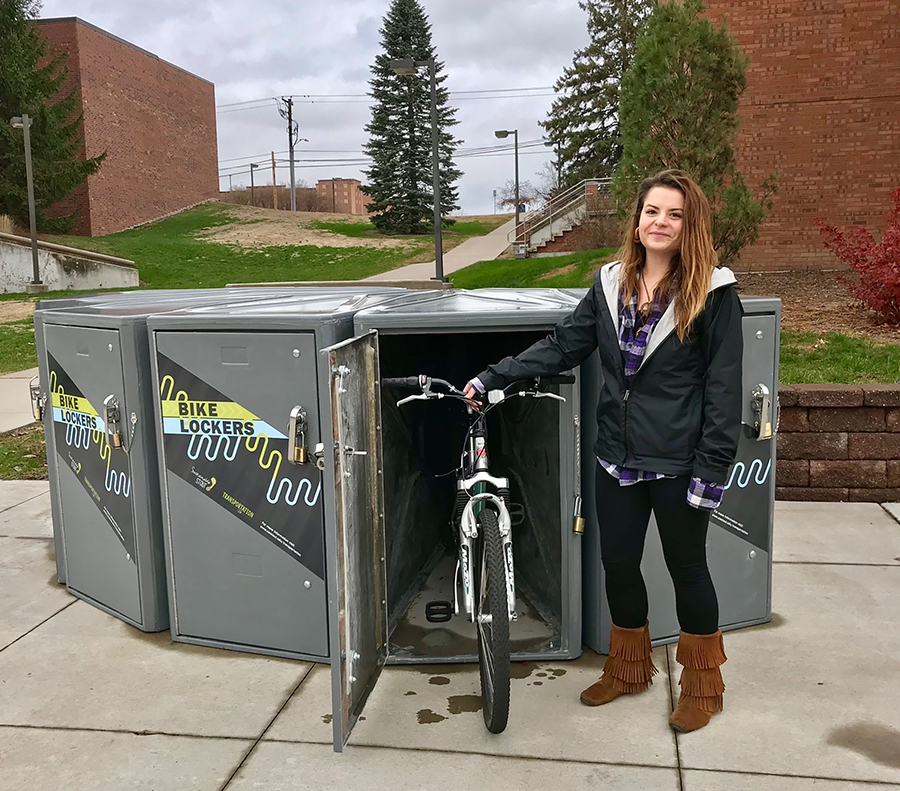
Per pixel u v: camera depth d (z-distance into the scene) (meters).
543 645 3.30
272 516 3.20
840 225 12.31
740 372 2.43
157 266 29.06
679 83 9.48
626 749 2.63
